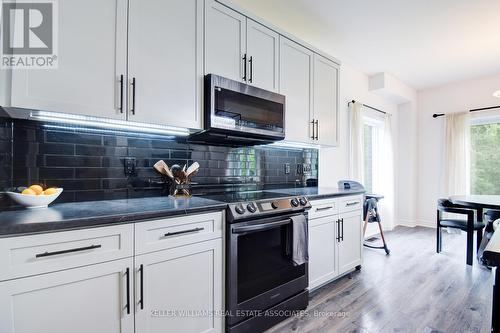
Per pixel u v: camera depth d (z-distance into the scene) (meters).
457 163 4.45
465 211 3.05
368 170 4.72
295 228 1.88
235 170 2.43
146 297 1.26
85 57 1.31
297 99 2.45
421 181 4.99
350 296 2.23
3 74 1.13
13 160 1.37
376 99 4.44
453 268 2.87
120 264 1.18
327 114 2.79
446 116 4.60
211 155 2.25
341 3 2.34
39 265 1.00
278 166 2.86
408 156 4.93
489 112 4.25
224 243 1.56
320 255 2.24
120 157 1.75
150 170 1.88
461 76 4.27
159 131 1.87
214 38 1.83
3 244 0.93
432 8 2.41
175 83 1.63
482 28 2.76
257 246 1.71
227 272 1.56
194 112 1.72
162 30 1.58
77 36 1.29
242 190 2.48
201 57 1.76
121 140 1.75
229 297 1.55
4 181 1.30
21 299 0.96
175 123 1.63
